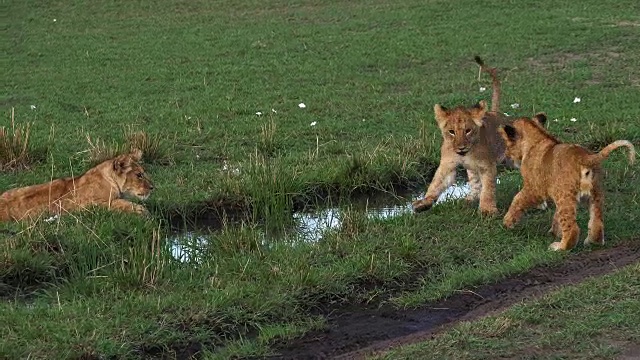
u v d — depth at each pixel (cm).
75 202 1245
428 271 1061
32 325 895
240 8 3375
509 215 1145
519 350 805
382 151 1473
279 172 1344
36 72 2423
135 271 1016
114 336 881
